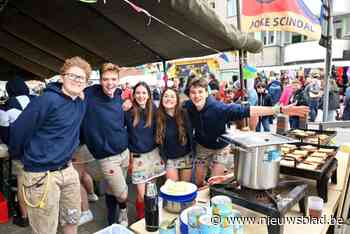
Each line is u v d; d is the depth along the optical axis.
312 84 6.79
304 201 1.31
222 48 3.10
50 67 5.45
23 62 5.27
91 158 2.74
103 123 2.09
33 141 1.57
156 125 2.32
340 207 1.58
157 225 1.23
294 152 1.74
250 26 3.64
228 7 13.74
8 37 3.88
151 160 2.38
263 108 1.83
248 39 2.82
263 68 13.62
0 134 2.20
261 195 1.21
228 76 12.46
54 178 1.63
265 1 3.53
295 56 16.14
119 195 2.28
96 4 2.46
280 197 1.17
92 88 2.13
